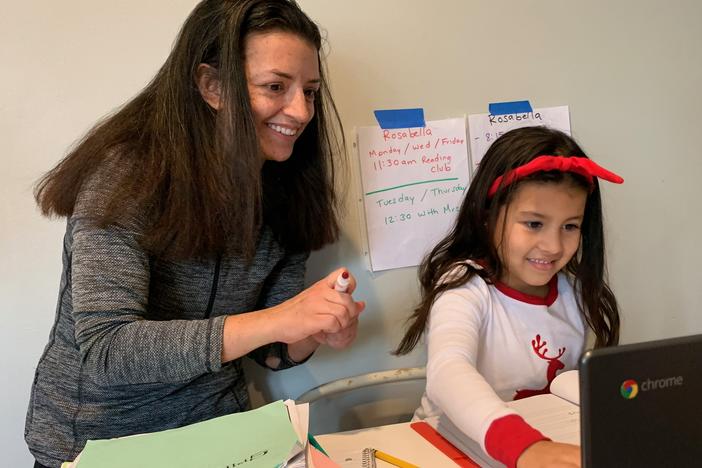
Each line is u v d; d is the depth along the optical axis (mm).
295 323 713
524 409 791
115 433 811
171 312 831
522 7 1167
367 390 1162
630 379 406
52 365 812
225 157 761
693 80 1288
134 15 988
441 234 1164
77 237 724
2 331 1008
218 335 708
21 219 991
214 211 773
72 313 743
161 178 745
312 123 939
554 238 872
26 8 947
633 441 412
